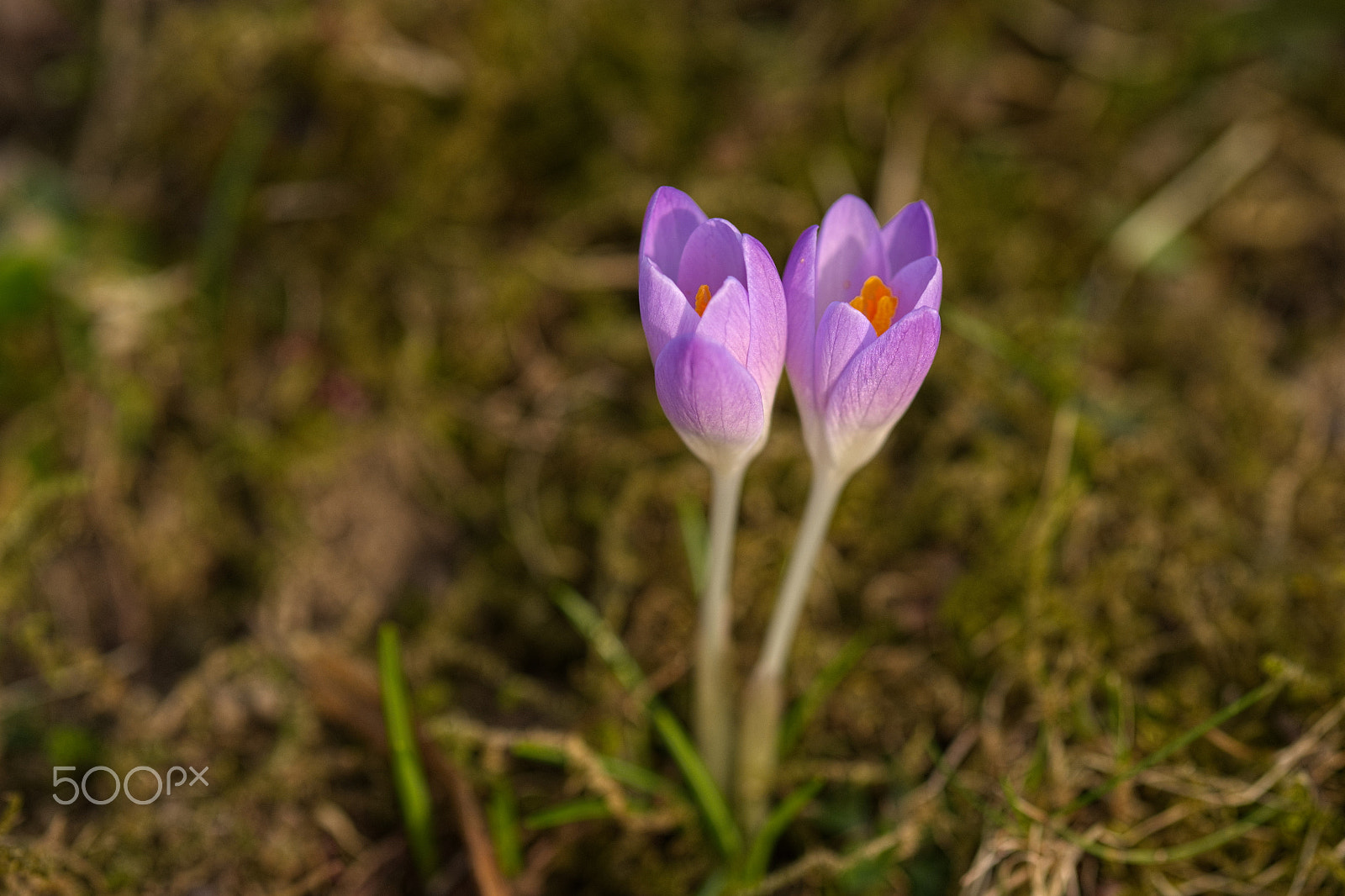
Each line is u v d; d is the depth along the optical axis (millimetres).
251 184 442
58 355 410
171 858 337
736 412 280
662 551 388
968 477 386
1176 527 377
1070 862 327
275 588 382
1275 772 331
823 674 348
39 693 365
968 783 342
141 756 350
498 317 426
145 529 392
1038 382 389
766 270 276
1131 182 472
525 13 463
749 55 488
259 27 445
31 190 443
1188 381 412
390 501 399
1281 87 490
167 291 423
